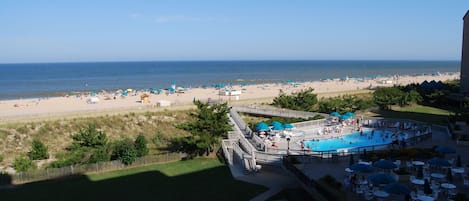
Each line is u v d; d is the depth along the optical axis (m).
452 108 72.38
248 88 133.75
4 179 36.25
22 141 52.34
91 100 91.94
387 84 145.88
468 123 50.62
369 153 35.69
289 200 29.70
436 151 33.62
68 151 50.09
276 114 66.94
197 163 42.75
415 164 31.28
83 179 37.53
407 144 41.12
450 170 27.91
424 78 178.25
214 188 33.66
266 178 35.62
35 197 32.44
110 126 60.22
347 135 50.66
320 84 150.00
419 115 65.25
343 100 71.12
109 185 35.44
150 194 32.66
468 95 71.81
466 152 37.44
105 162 40.62
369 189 27.19
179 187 34.38
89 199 31.67
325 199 26.67
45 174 37.94
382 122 55.88
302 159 35.50
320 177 30.78
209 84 170.62
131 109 68.00
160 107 70.75
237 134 48.09
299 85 145.00
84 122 59.62
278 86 141.50
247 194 31.62
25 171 38.66
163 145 54.34
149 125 62.97
